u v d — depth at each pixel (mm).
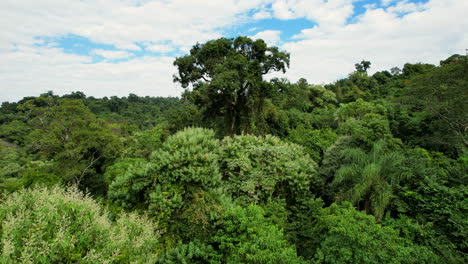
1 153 28125
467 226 5641
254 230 5383
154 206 6340
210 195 6863
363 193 7344
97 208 5133
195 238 6125
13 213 4094
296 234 6578
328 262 4844
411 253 4961
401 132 16484
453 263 4980
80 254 3850
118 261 4602
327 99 35625
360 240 4422
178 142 7590
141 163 7562
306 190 8773
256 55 20078
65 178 18484
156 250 5812
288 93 22625
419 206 6723
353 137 9500
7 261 3193
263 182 8109
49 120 25203
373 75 46875
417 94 14352
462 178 7078
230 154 9297
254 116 19438
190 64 20406
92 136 20500
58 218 3984
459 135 12047
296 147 11070
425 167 7828
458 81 12180
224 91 17078
